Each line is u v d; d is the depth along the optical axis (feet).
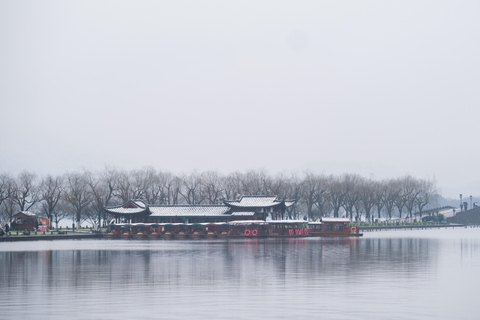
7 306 177.37
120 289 209.15
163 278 238.48
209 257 337.52
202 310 170.60
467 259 315.17
